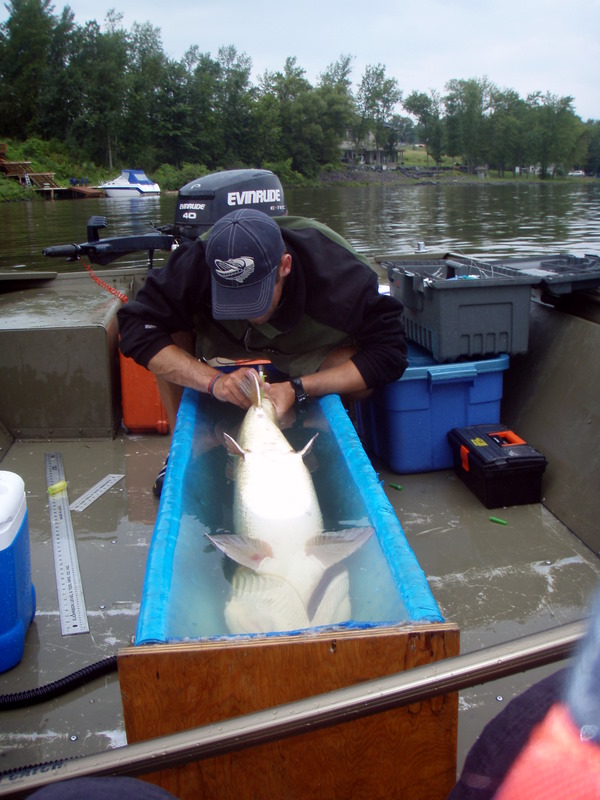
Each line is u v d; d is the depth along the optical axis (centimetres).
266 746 145
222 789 149
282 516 221
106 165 5278
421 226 1997
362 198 3694
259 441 263
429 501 342
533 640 126
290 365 327
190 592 188
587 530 303
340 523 226
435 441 366
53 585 283
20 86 5469
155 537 202
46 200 3653
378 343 308
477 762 94
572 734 82
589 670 83
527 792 84
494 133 7488
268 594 186
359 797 153
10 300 490
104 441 421
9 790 121
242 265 262
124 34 6250
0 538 228
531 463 327
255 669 146
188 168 5159
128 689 145
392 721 146
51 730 214
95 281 508
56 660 243
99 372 413
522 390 390
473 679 124
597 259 414
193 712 148
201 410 314
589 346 352
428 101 7975
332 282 295
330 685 148
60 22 5678
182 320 318
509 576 282
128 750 124
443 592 273
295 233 299
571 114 7300
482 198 3581
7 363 410
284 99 6438
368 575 191
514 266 423
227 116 5750
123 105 5322
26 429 420
